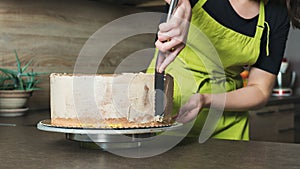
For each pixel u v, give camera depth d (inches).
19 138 44.2
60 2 80.7
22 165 32.6
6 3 72.1
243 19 56.1
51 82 37.9
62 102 37.1
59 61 80.9
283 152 37.2
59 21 80.7
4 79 68.8
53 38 79.7
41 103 77.8
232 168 31.7
